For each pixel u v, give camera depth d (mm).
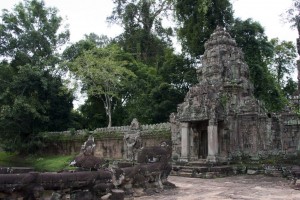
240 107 25062
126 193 13047
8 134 41969
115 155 33469
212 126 22969
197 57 35875
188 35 35094
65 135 40156
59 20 45531
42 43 44062
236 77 26234
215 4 33250
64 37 45812
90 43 44625
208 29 33469
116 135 33531
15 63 43875
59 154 40906
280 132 23562
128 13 52062
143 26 53031
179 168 22859
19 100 37969
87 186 10914
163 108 35812
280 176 20984
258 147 23875
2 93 39875
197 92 24594
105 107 42938
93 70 37469
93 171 11328
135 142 28516
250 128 24344
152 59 51781
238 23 33750
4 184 8977
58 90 42844
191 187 16453
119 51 45719
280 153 23188
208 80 25812
